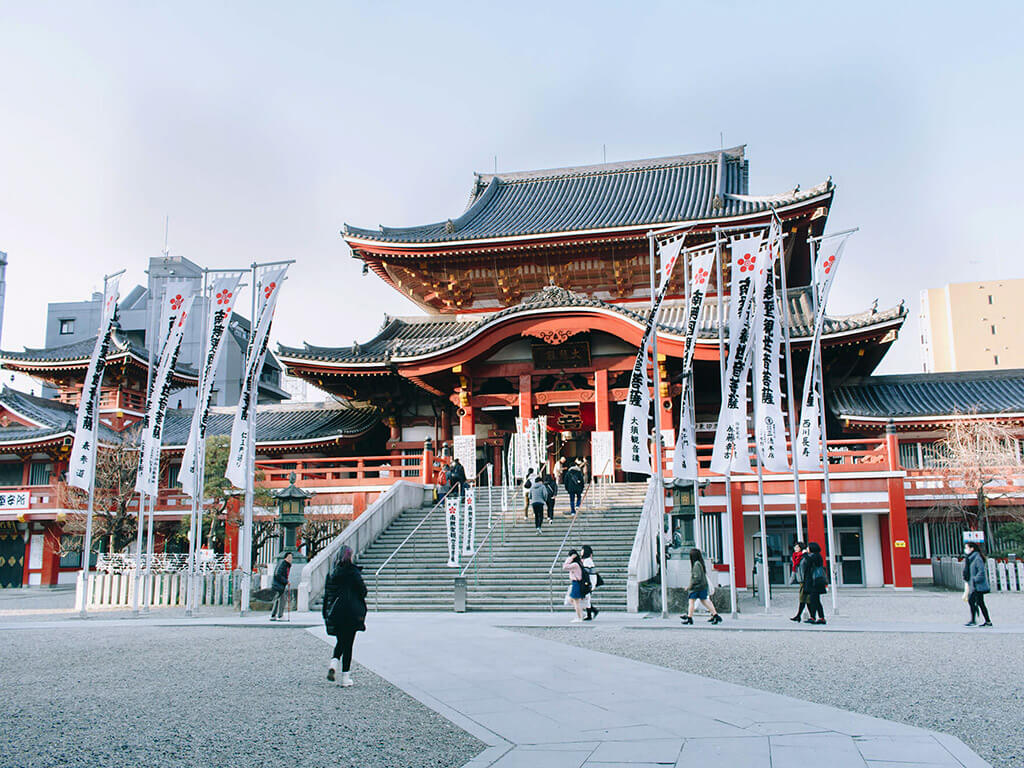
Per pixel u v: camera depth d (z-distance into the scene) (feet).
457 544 84.89
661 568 72.43
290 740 30.55
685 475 72.08
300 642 60.18
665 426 124.88
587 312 123.44
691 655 51.06
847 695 37.96
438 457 129.90
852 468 107.24
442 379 135.23
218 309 83.92
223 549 134.51
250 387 82.84
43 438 148.05
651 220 139.85
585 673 44.55
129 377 172.65
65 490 142.41
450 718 33.91
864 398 130.93
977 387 131.75
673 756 27.50
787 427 128.57
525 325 125.90
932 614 75.77
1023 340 294.66
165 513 139.23
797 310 134.72
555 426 141.49
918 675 43.14
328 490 120.37
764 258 71.26
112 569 106.01
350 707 36.29
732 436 71.05
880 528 112.47
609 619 71.87
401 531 102.42
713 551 111.65
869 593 99.66
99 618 81.35
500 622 70.13
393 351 130.52
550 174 188.03
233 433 82.53
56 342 263.49
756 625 66.28
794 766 26.00
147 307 236.43
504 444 143.84
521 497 115.34
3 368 173.78
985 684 40.42
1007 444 116.98
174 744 30.01
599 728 31.83
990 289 299.79
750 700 36.83
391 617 75.10
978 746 28.71
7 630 70.69
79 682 43.09
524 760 27.43
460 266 149.48
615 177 182.60
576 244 140.87
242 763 27.55
